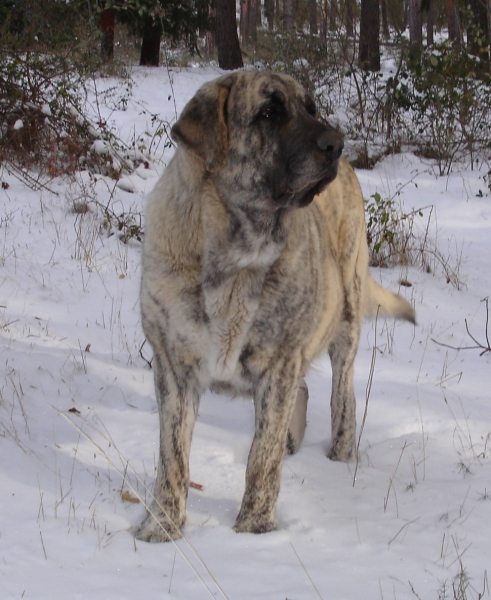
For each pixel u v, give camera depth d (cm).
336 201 460
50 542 335
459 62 1397
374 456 476
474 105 1409
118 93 1562
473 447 486
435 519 382
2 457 415
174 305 360
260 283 359
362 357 641
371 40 1989
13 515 357
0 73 1016
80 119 1084
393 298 533
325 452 484
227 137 360
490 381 605
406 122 1521
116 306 696
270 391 374
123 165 1033
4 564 311
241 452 468
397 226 955
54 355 576
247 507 373
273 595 300
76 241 797
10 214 861
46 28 1227
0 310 654
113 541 346
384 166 1340
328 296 429
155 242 362
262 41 1959
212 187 357
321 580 316
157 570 322
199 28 2356
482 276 869
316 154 349
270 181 357
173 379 375
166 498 368
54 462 422
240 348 367
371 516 387
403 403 547
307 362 404
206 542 353
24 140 1007
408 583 313
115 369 570
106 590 300
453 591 305
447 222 1084
